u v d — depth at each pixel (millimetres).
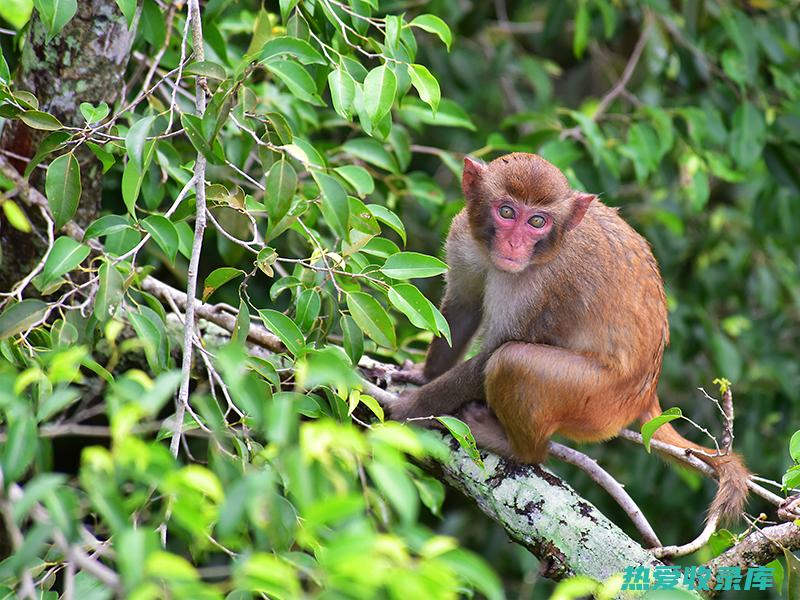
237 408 8742
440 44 18062
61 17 8594
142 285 11086
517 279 12047
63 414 11633
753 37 15758
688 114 15727
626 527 16844
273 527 6574
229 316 10523
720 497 10734
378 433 5891
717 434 17141
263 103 12320
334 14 9250
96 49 10398
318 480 6051
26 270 11016
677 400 17609
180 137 13000
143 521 8891
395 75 8750
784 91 16891
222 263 14641
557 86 22641
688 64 16859
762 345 17859
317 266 9742
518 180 11828
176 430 7562
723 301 18781
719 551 10023
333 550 5281
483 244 12086
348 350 9031
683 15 16656
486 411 11562
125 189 8422
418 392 11555
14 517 5223
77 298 10883
